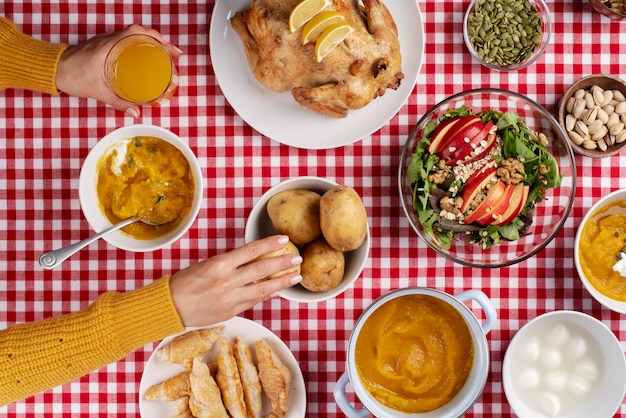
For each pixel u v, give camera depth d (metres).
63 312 1.36
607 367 1.32
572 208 1.35
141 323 1.18
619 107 1.29
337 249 1.23
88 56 1.27
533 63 1.33
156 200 1.30
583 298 1.35
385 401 1.33
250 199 1.35
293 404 1.31
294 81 1.24
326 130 1.32
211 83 1.34
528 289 1.35
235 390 1.30
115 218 1.30
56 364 1.18
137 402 1.37
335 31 1.17
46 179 1.35
